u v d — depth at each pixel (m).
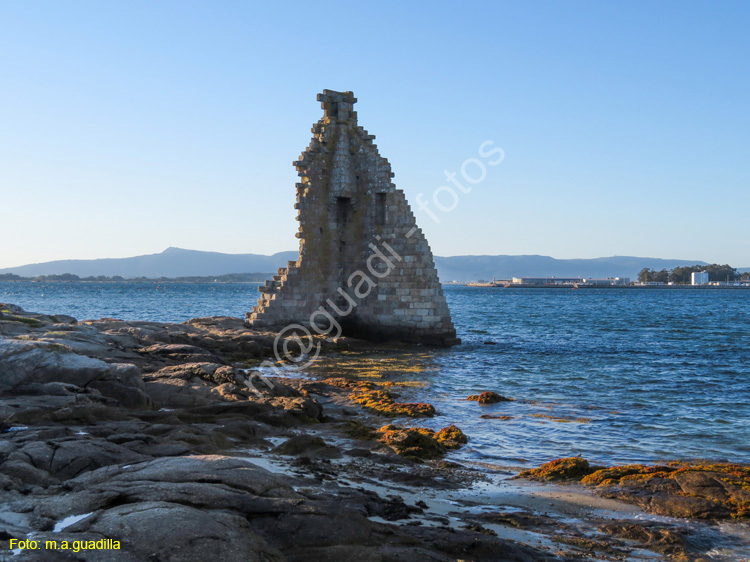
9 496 8.23
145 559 6.28
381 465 13.58
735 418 20.06
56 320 34.38
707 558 9.13
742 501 11.08
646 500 11.39
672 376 29.55
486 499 11.58
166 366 22.38
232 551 6.59
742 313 97.19
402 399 23.12
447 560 7.84
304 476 11.62
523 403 22.48
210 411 16.81
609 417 20.12
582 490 12.23
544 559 8.59
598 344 45.59
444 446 15.89
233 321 43.84
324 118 44.53
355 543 7.78
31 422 12.65
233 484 8.53
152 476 8.62
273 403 18.91
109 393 15.96
